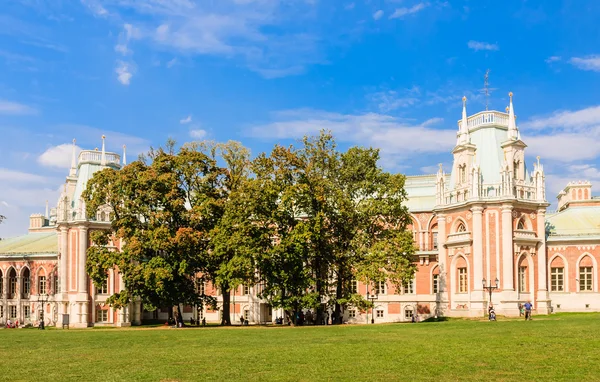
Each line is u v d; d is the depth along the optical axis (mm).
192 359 30938
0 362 31109
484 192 72250
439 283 76188
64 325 74250
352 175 68438
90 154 85250
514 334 39281
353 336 42531
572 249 76688
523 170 73500
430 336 40562
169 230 64312
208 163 68312
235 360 30203
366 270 61594
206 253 64688
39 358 32594
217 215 65688
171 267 63438
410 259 66062
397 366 27469
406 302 87000
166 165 67375
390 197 66688
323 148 69562
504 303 68812
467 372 25688
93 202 67000
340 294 67438
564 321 51000
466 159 74938
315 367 27547
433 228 88875
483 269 70438
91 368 28438
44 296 88375
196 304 67875
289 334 46062
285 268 62906
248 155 71438
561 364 26953
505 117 76562
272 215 62031
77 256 79312
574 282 76062
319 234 62812
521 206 71812
